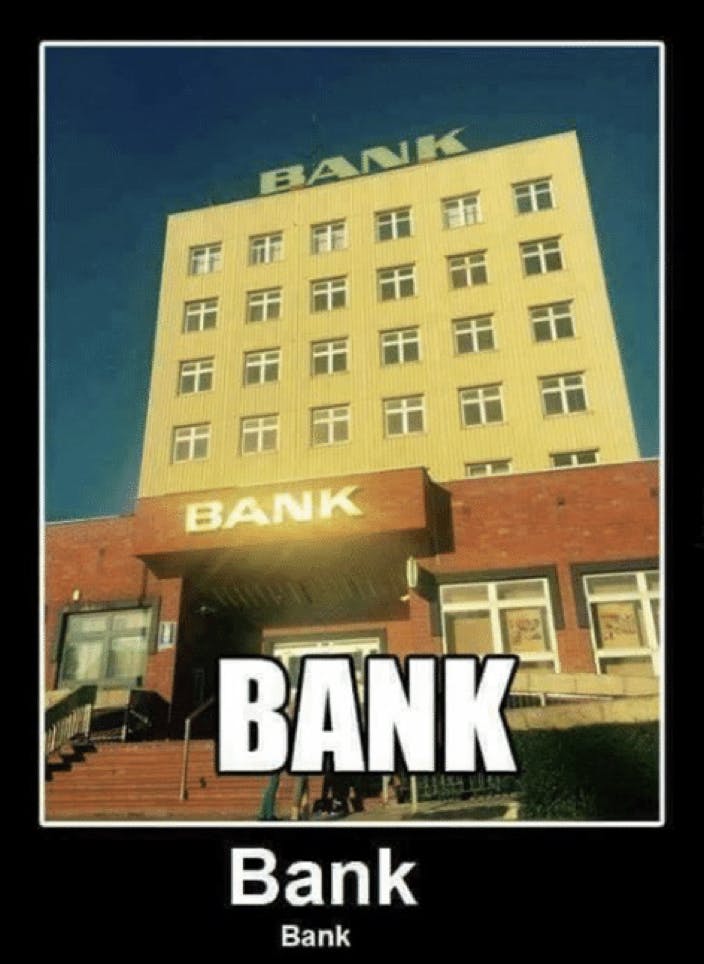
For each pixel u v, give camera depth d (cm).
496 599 1412
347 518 1445
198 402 2317
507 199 2427
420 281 2377
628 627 1354
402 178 2542
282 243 2533
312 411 2270
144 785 1082
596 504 1419
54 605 1588
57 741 1199
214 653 1638
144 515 1545
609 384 2128
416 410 2225
